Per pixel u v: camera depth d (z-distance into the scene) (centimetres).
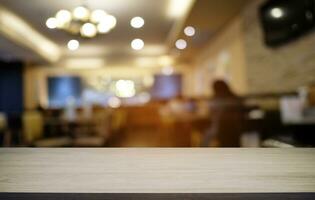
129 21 561
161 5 519
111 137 533
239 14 545
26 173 45
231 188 38
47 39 783
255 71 489
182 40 752
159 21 624
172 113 435
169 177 42
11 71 998
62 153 58
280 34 379
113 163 50
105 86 1102
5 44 696
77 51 971
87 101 1083
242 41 542
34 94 1070
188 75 1102
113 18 435
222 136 307
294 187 38
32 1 481
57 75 1090
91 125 537
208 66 823
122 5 476
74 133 517
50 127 534
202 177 42
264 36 421
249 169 46
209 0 461
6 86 997
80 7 410
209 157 54
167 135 430
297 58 361
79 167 48
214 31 675
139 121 546
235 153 58
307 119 253
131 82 1069
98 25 436
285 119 279
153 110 543
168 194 36
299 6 333
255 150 60
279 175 43
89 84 1102
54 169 47
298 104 272
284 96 351
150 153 58
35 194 36
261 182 40
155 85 1104
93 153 58
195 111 435
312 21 312
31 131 491
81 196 36
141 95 1102
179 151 60
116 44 816
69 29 439
